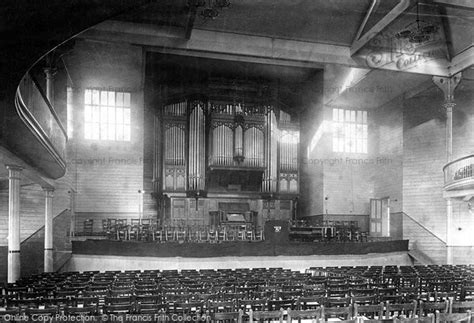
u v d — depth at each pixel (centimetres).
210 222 2959
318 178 3134
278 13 2314
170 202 2941
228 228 2616
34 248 2380
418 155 2903
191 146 2994
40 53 982
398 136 3005
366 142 3250
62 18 905
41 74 2248
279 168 3153
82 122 2739
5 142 1442
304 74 3145
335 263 2281
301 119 3234
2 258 2261
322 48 2541
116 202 2738
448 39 2427
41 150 1566
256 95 3122
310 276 1490
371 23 2373
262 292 1045
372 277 1448
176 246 2098
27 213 2405
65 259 2208
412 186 2898
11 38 930
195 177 2967
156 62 2872
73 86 2731
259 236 2498
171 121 3005
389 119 3111
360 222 3128
